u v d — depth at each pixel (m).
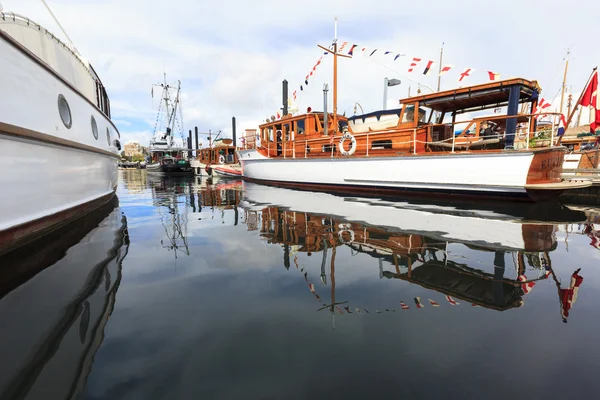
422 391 1.51
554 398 1.46
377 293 2.61
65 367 1.65
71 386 1.51
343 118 14.38
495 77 8.14
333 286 2.75
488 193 8.34
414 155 9.41
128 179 23.64
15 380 1.54
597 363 1.71
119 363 1.68
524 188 7.64
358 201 8.73
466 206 7.61
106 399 1.44
